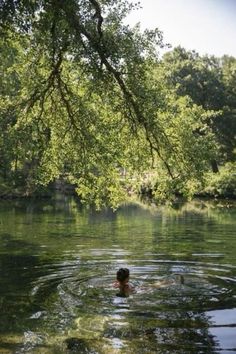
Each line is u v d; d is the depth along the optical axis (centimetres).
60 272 1441
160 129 1412
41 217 3259
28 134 1418
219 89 7350
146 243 2075
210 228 2680
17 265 1553
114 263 1592
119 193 1634
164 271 1469
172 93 1519
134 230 2567
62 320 975
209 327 933
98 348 830
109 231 2519
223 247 1962
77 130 1426
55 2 1110
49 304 1089
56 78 1442
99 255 1748
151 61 1341
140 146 1494
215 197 5597
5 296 1162
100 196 1620
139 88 1303
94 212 3709
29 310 1045
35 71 1425
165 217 3375
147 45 1308
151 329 922
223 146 7225
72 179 1594
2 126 1395
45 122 1498
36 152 1484
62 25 1160
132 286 1262
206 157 1497
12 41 1340
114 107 1377
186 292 1202
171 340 866
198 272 1455
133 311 1036
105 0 1287
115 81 1317
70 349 824
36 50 1373
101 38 1212
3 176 4916
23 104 1427
